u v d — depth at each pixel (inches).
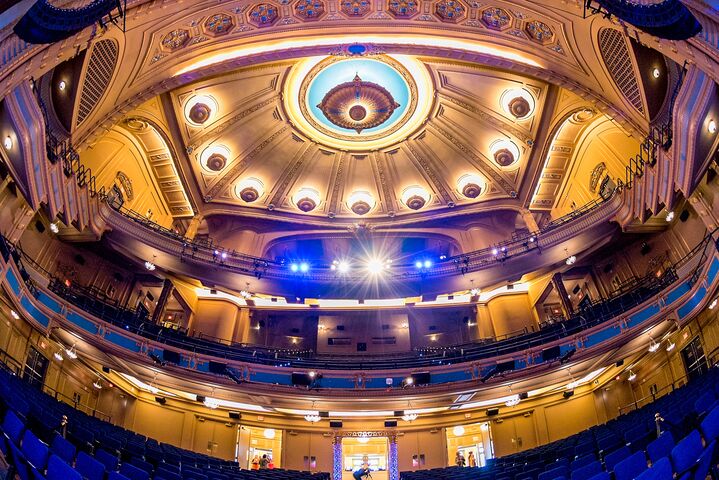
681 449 233.5
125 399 700.7
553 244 791.1
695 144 525.3
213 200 936.9
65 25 374.3
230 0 606.9
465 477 502.3
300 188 966.4
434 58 811.4
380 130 920.9
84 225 684.7
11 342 557.3
